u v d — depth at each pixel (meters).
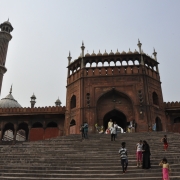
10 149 10.73
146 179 6.46
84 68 21.17
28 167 7.85
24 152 10.08
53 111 22.11
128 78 20.33
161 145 10.50
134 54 21.14
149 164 7.33
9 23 30.97
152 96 20.33
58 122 22.17
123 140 11.66
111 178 6.65
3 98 33.72
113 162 8.09
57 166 7.84
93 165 7.85
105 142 11.31
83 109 19.42
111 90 19.94
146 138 12.12
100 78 20.59
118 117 23.39
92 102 19.66
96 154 9.20
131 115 19.42
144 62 21.31
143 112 18.86
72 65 23.00
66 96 22.08
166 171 5.84
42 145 11.19
